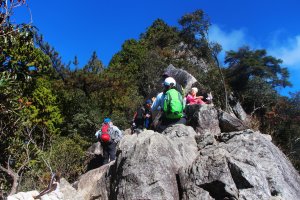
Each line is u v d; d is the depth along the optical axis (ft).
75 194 24.91
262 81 94.17
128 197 21.79
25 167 25.36
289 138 67.82
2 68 24.23
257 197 20.83
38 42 71.92
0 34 23.16
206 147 27.76
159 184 21.76
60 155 35.32
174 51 134.92
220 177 21.39
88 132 60.08
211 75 83.82
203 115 37.50
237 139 28.07
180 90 32.53
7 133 24.67
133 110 71.05
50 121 48.55
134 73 108.68
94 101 68.95
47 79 62.54
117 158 24.82
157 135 24.58
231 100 72.79
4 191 24.43
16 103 24.44
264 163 24.48
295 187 24.45
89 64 79.05
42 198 20.29
